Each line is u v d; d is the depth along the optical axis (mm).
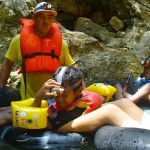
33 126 2680
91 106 2830
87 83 4902
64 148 2561
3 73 3637
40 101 2811
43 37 3602
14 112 2734
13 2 5559
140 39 6309
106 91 3484
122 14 6895
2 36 5406
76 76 2777
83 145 2609
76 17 7074
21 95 3545
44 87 2752
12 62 3666
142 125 2682
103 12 7211
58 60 3605
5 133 2816
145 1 6723
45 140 2621
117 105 2869
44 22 3490
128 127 2537
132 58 5262
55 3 6578
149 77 4102
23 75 3514
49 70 3488
